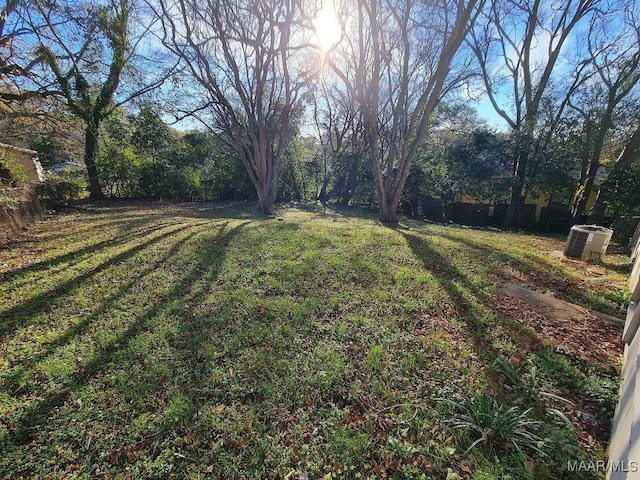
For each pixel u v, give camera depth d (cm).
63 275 449
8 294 389
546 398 222
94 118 1429
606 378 245
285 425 200
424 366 256
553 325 330
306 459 177
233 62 963
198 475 168
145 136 1598
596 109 1018
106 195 1609
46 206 1122
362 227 833
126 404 217
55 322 327
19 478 166
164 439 190
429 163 1558
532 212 1241
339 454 179
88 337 300
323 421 203
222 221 905
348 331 309
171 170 1673
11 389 230
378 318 334
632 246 719
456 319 336
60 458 178
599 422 204
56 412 209
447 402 212
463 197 1452
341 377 243
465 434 189
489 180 1343
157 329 314
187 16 912
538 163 1186
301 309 351
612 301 399
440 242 651
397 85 1134
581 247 629
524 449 180
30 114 940
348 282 428
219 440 189
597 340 302
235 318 335
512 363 261
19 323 324
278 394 226
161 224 829
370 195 1775
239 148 1162
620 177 928
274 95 1116
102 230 742
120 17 1102
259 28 912
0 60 753
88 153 1490
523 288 427
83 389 231
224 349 281
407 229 886
